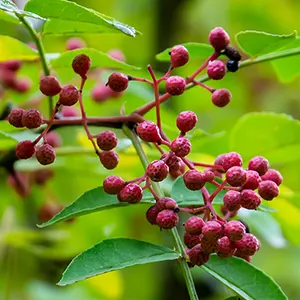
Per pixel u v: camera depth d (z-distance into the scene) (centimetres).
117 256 34
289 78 42
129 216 51
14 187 46
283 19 73
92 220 49
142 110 37
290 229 44
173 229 34
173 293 59
